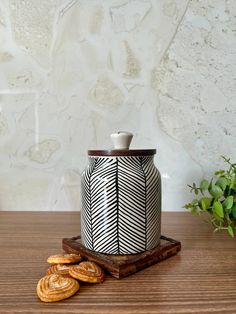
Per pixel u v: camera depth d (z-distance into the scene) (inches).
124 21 25.1
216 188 19.6
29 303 11.0
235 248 17.3
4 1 24.8
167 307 10.7
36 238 19.1
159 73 25.5
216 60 25.3
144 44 25.3
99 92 25.8
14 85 25.6
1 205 26.7
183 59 25.3
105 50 25.4
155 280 12.9
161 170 26.3
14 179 26.5
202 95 25.6
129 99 25.8
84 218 15.3
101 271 13.1
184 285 12.5
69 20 25.0
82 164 26.3
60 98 25.7
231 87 25.5
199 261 15.2
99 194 14.3
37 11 24.9
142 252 14.6
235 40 25.1
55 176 26.5
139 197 14.3
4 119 25.9
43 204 26.8
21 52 25.4
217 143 26.0
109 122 26.0
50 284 11.6
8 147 26.1
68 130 26.0
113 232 14.1
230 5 24.8
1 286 12.4
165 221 23.5
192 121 25.8
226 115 25.7
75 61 25.5
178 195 26.5
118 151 14.3
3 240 18.7
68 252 16.0
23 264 14.8
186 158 26.1
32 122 25.9
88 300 11.2
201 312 10.4
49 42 25.2
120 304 10.9
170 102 25.7
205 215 25.5
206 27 25.0
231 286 12.4
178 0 24.8
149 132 26.0
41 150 26.2
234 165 20.5
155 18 25.0
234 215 18.2
